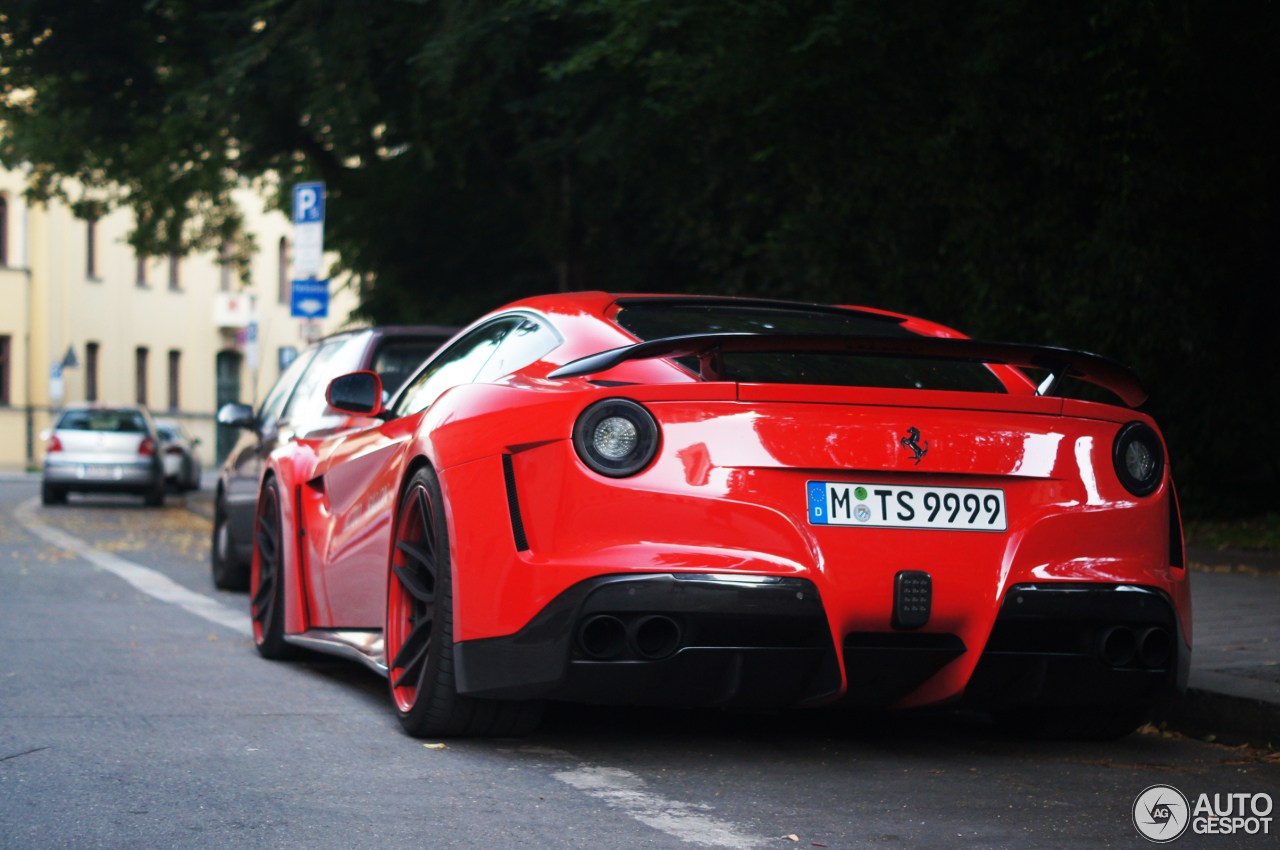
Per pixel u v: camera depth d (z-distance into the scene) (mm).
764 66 11805
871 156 13266
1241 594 8172
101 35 19891
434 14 16125
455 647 4387
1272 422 12461
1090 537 4277
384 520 5270
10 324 43469
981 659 4160
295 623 6410
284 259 53375
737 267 16844
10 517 19406
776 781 4211
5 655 6477
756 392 4090
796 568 4008
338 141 18500
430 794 3939
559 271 19734
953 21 11672
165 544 14742
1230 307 12336
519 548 4152
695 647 3984
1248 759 4758
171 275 49250
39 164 22734
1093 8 10922
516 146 19031
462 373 5227
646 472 4035
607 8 12047
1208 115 11195
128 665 6289
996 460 4207
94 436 23406
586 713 5223
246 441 9742
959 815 3838
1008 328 12922
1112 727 4910
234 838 3465
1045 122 11758
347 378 5645
